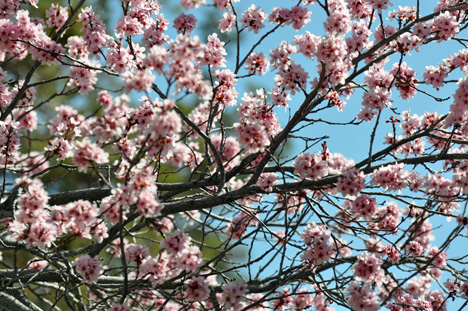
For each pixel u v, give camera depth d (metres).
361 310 4.31
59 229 4.45
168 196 5.68
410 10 5.73
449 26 5.09
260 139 4.36
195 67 4.29
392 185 4.76
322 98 5.32
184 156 5.78
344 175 4.55
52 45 5.27
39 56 5.27
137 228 6.10
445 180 5.02
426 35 5.08
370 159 4.89
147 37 5.30
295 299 5.76
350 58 5.12
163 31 5.31
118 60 5.14
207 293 4.20
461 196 4.85
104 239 5.09
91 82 5.43
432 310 5.79
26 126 6.49
